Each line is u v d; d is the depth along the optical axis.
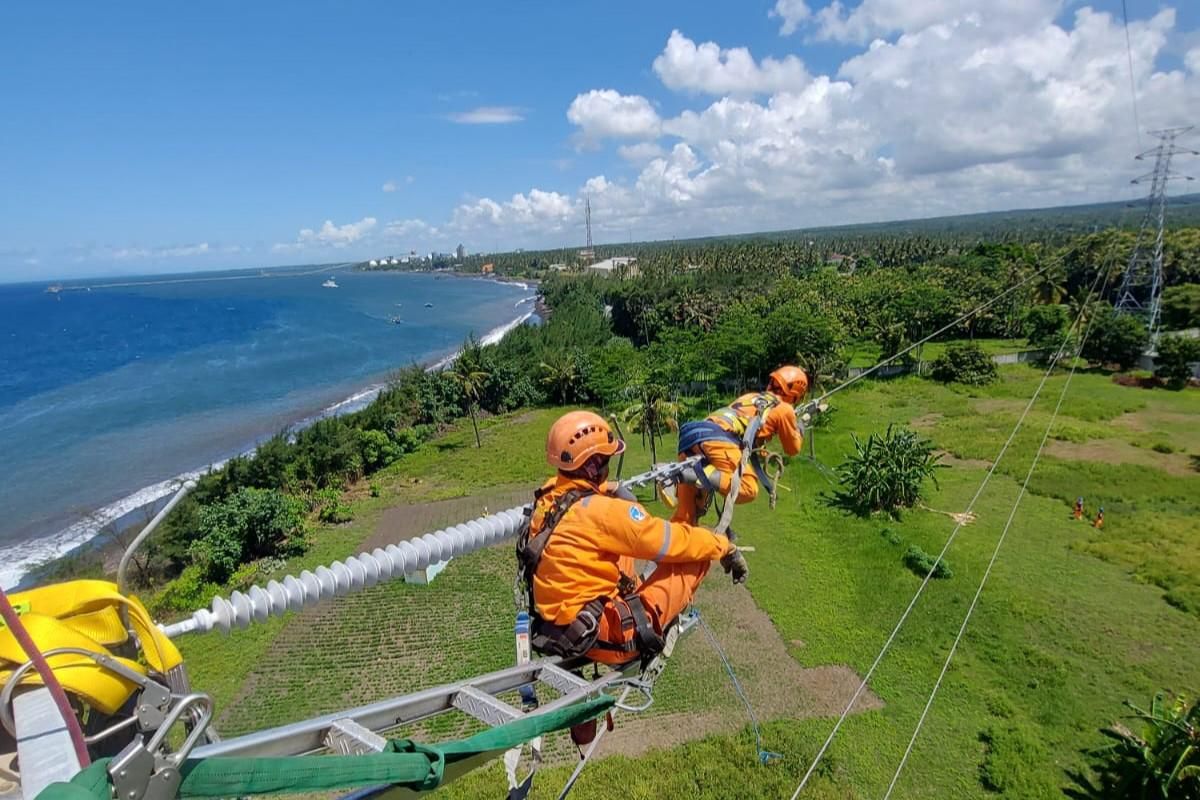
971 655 24.59
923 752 20.09
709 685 23.23
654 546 3.36
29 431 67.69
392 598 29.45
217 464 55.34
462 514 39.81
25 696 2.06
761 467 5.07
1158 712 19.08
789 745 20.09
